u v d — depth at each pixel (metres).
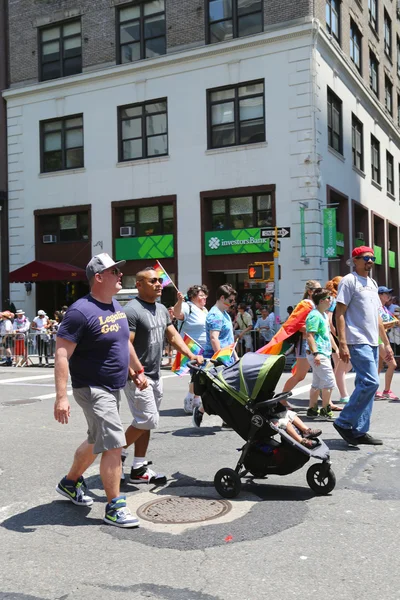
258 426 4.98
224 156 22.64
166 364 18.30
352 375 14.13
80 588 3.41
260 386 4.98
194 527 4.32
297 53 21.38
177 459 6.32
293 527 4.27
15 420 8.96
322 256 21.55
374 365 6.62
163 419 8.73
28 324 19.83
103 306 4.56
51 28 26.59
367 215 28.67
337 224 25.41
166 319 5.65
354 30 27.53
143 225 24.73
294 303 21.31
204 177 23.02
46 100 26.45
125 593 3.34
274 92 21.77
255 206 22.53
